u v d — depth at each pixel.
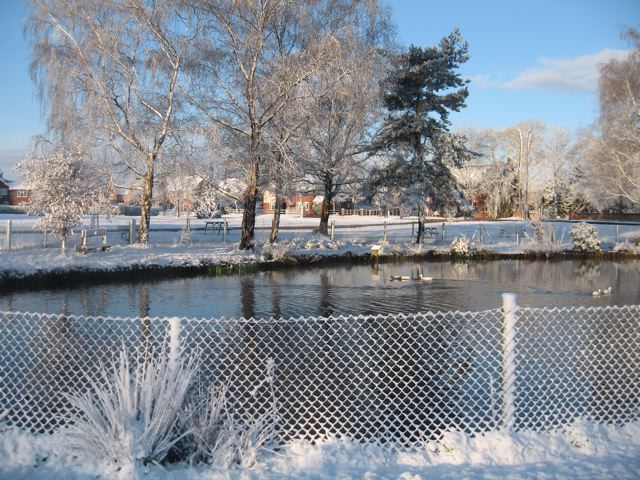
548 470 4.36
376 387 6.93
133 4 20.45
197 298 14.69
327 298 14.91
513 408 5.07
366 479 4.14
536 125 65.62
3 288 15.41
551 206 65.50
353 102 22.59
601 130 35.31
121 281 17.91
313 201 68.25
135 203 65.88
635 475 4.27
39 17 20.38
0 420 5.07
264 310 12.98
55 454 4.48
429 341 9.27
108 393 4.82
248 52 21.30
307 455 4.59
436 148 28.09
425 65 27.25
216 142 21.69
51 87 20.58
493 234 37.47
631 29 33.22
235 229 34.81
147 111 22.42
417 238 30.03
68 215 17.81
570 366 7.61
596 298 15.16
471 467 4.48
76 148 19.39
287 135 22.14
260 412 5.93
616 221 53.41
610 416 5.43
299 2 21.36
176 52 21.70
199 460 4.44
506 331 5.12
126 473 4.13
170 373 4.56
